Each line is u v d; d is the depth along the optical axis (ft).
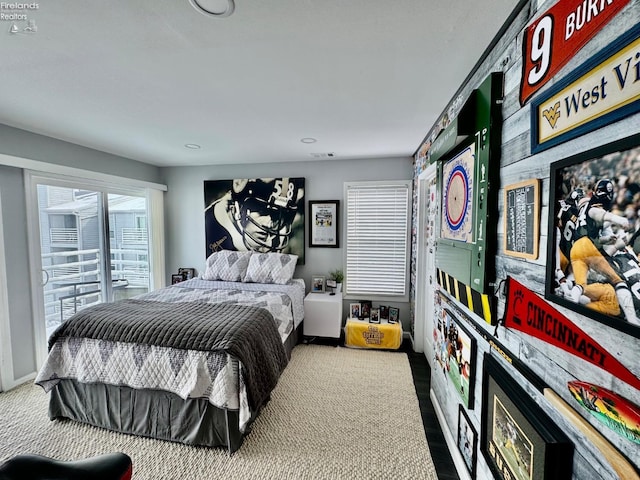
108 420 5.93
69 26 3.76
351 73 5.01
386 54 4.44
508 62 3.58
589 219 2.19
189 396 5.26
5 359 7.54
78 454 5.36
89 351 5.90
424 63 4.69
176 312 6.62
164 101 6.18
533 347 2.97
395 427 6.11
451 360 5.47
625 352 1.93
